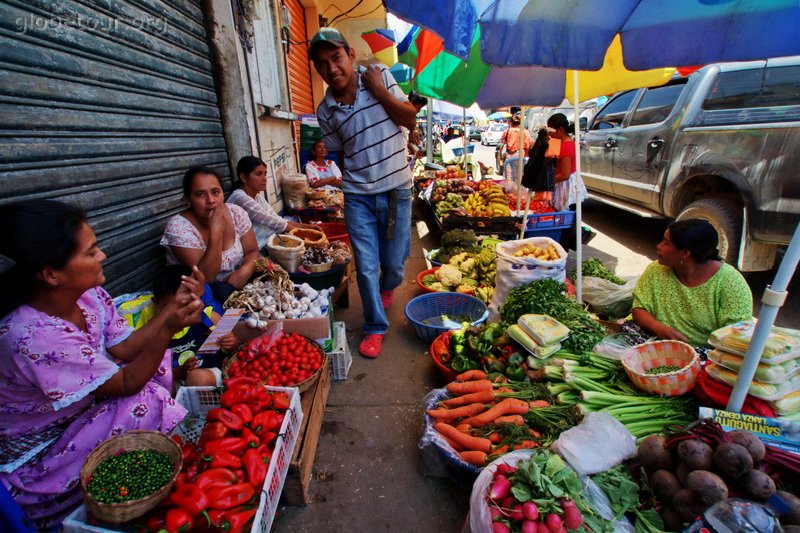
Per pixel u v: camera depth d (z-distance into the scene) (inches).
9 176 71.2
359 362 128.6
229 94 153.7
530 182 218.1
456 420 91.6
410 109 114.6
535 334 100.6
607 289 143.6
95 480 55.1
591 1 87.7
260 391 77.7
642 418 80.0
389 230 127.3
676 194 200.5
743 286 98.7
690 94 190.5
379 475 89.0
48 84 78.8
